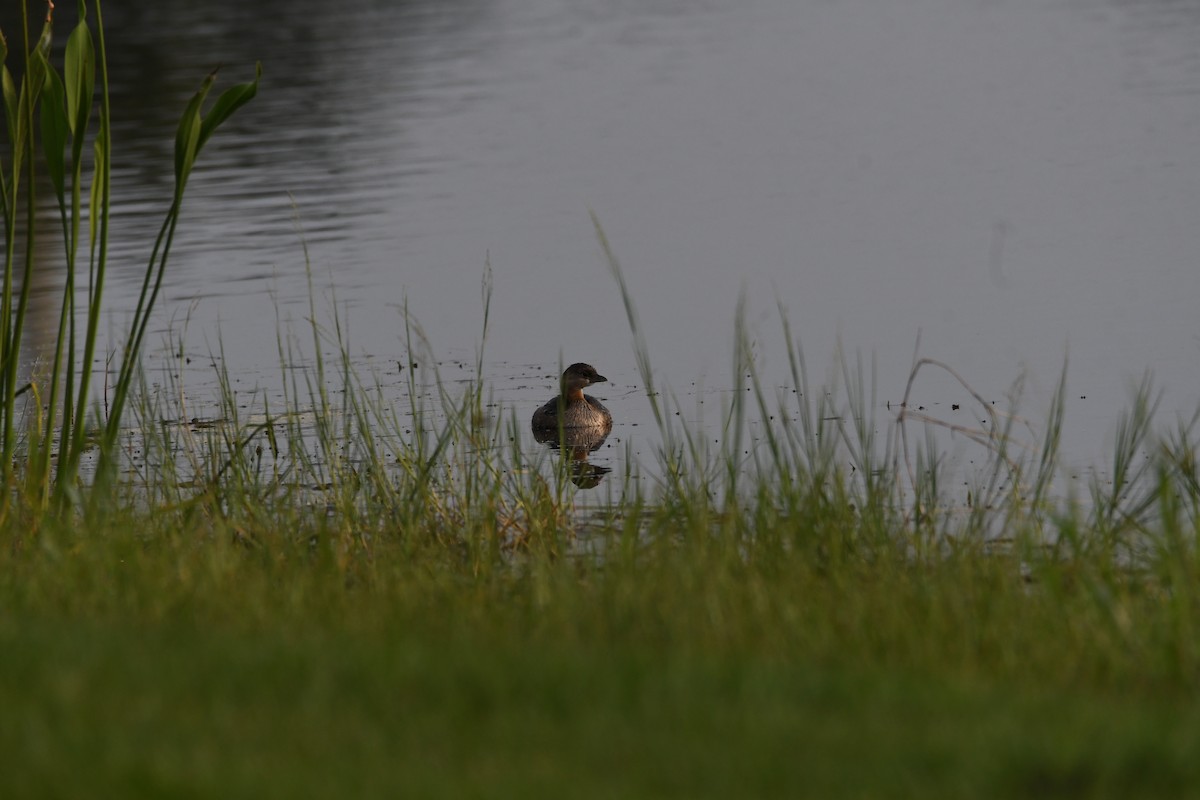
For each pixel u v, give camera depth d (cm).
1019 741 688
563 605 1005
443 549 1319
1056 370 1984
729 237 2677
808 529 1252
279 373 2080
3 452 1372
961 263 2473
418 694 752
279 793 623
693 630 946
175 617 982
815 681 776
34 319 2331
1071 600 1041
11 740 680
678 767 663
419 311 2334
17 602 1015
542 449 1827
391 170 3145
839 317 2252
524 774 653
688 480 1426
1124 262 2425
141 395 1772
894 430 1800
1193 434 1728
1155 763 668
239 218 2803
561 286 2445
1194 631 926
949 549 1280
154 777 630
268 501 1503
